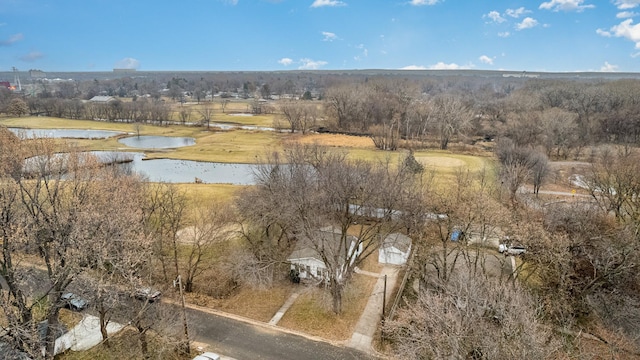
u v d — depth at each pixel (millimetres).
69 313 29188
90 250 23531
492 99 149625
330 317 30219
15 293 21938
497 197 47688
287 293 33531
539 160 58875
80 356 25250
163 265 33375
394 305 30234
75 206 24953
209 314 30453
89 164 36250
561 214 34156
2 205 23031
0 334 22000
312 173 41281
